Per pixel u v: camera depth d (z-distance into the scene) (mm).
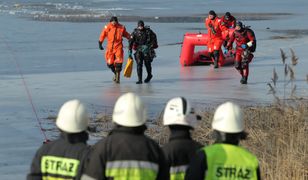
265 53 53281
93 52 55219
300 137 17516
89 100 30125
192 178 9289
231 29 45062
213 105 27547
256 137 19234
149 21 93875
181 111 10203
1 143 21266
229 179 9297
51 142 9977
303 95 30297
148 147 9320
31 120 25250
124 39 67500
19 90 33719
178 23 90125
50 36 69438
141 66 36969
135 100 9406
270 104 26750
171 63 48562
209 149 9406
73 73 42031
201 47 59719
